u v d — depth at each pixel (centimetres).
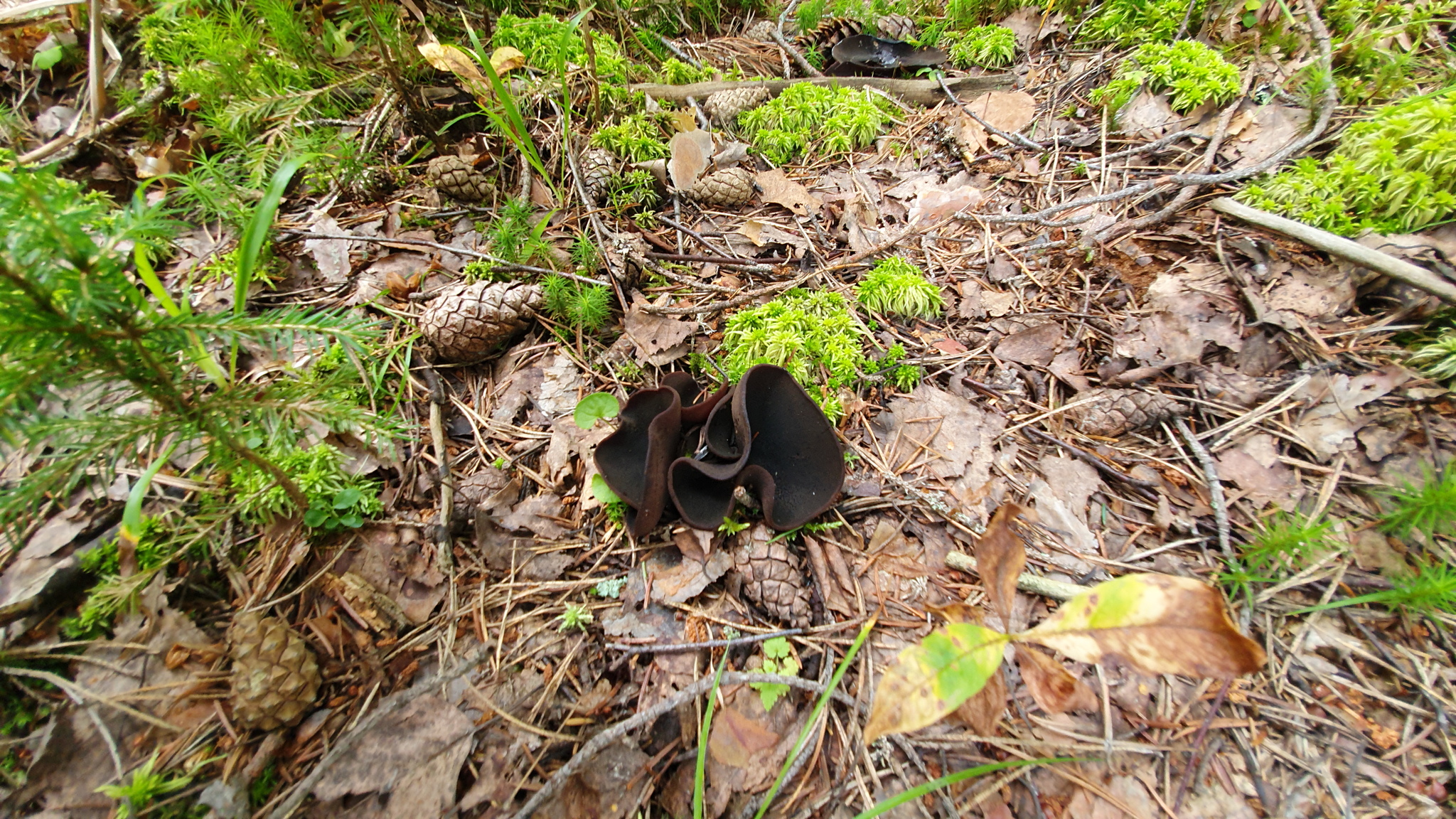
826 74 61
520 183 48
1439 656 31
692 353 41
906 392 40
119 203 45
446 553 33
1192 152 46
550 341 41
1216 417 37
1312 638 31
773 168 52
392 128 50
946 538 35
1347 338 37
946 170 51
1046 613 32
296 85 47
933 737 30
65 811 27
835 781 29
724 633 32
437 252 44
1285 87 46
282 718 29
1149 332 40
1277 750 29
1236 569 32
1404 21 47
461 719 29
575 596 33
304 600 32
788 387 35
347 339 28
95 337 23
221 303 40
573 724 30
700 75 59
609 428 37
